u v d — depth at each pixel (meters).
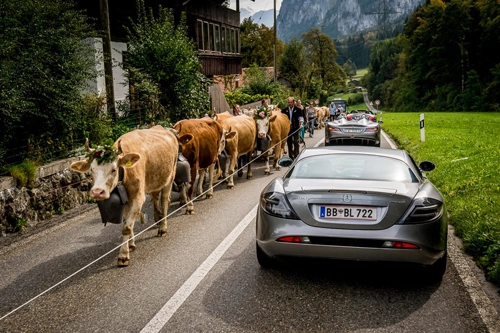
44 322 4.25
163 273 5.38
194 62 17.88
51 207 8.77
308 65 75.44
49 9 10.04
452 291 4.74
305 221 4.67
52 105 9.31
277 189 5.02
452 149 16.39
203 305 4.47
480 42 82.81
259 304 4.48
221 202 9.27
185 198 8.95
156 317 4.24
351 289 4.82
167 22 17.05
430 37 88.31
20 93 8.45
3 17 9.21
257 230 5.09
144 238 6.90
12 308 4.61
